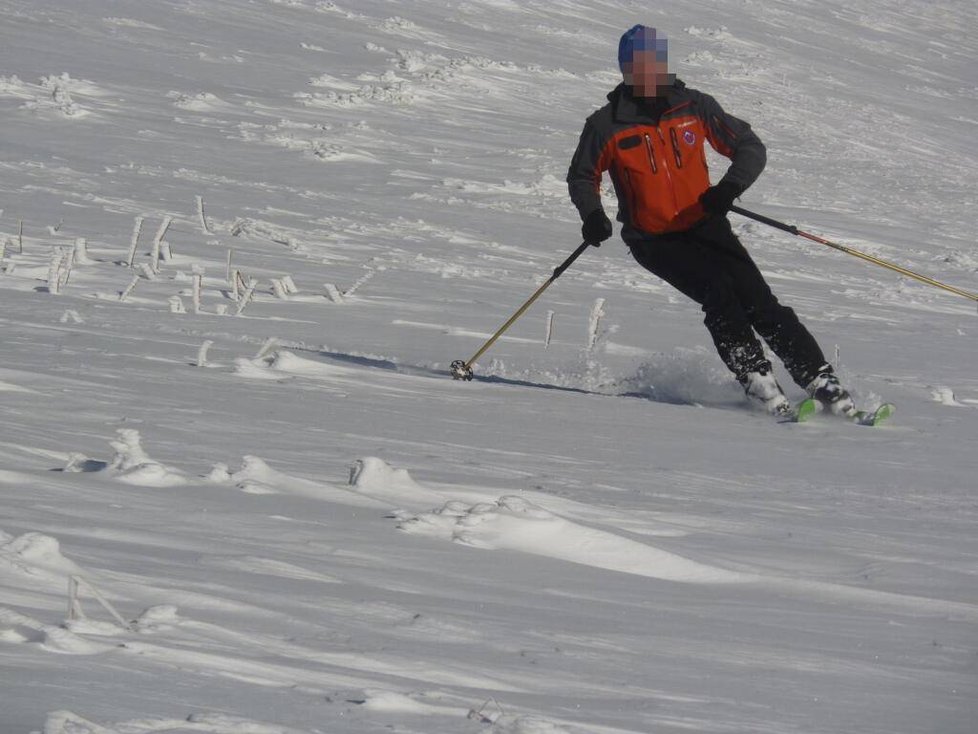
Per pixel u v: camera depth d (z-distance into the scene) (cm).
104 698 356
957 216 6062
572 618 547
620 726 395
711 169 6272
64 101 5578
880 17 13588
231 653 424
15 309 2022
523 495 822
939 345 2684
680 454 1164
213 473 784
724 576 670
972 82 11638
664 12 11819
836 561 736
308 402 1267
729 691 456
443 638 488
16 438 875
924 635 565
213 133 5544
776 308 1502
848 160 7419
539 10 10731
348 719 364
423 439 1099
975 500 991
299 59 7638
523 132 6606
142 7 8162
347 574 583
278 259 3158
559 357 1984
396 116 6625
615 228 4541
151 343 1681
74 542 579
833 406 1471
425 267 3316
